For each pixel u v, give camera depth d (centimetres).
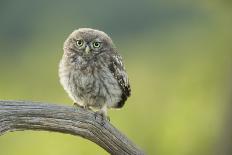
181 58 2809
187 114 2412
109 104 1216
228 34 2469
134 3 3319
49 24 3369
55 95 2759
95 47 1211
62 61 1230
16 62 3256
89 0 3362
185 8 3234
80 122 1068
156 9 3341
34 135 2431
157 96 2516
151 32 3306
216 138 2302
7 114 1025
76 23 3356
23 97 2775
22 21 3381
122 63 1226
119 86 1209
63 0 3384
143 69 2752
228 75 2270
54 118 1050
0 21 3375
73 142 2361
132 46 3269
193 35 2998
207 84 2444
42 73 2980
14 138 2459
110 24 3344
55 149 2375
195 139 2369
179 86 2500
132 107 2478
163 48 3120
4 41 3350
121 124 2417
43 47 3269
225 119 2256
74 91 1211
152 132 2412
